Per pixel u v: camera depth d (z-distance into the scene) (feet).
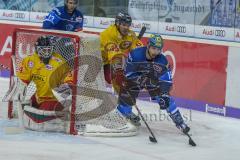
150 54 45.50
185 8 60.23
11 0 77.56
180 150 42.22
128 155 39.99
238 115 54.75
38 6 75.10
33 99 46.98
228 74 55.36
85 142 43.27
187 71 59.52
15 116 50.78
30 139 43.55
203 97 57.98
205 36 57.93
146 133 47.60
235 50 54.60
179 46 60.34
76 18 53.67
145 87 47.03
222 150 42.78
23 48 49.47
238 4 54.90
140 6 64.90
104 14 69.05
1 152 39.40
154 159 39.19
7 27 77.61
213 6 57.41
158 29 63.00
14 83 46.29
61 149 40.91
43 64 45.96
